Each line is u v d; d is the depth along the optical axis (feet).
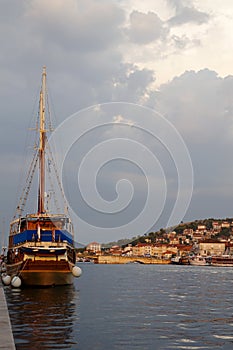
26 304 168.04
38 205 282.97
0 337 86.17
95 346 95.50
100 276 444.55
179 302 186.80
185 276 469.98
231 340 103.71
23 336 104.37
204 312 152.66
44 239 240.32
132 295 218.18
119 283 324.39
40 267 229.86
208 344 99.14
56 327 116.67
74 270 242.78
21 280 234.38
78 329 114.21
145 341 100.99
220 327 121.08
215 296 219.20
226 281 372.99
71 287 241.14
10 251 278.26
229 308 166.30
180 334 109.91
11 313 142.51
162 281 361.51
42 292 217.97
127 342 99.66
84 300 186.50
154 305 173.06
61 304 169.68
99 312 147.74
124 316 139.13
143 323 125.70
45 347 93.86
